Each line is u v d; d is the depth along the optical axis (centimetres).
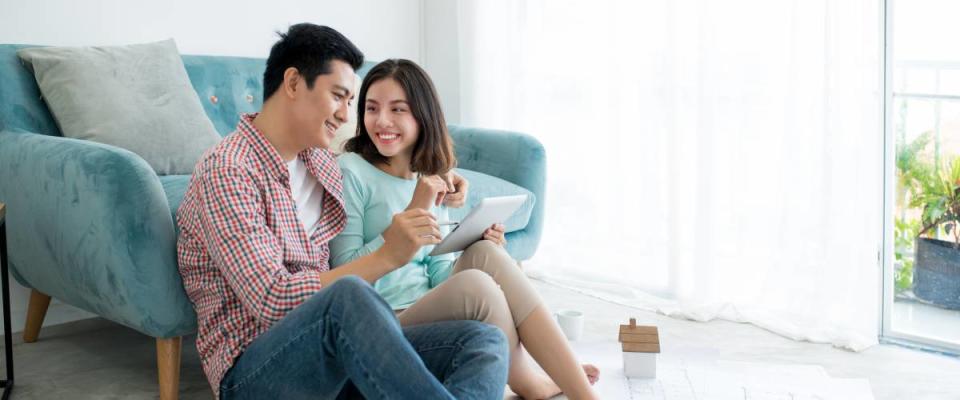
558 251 324
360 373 128
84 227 187
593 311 279
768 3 259
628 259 304
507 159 284
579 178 315
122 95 231
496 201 168
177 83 245
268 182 153
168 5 279
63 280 204
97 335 250
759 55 262
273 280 143
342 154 190
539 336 166
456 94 353
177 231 192
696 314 270
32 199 205
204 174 148
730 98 270
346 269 152
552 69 319
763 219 268
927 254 253
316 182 171
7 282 202
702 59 269
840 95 243
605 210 309
